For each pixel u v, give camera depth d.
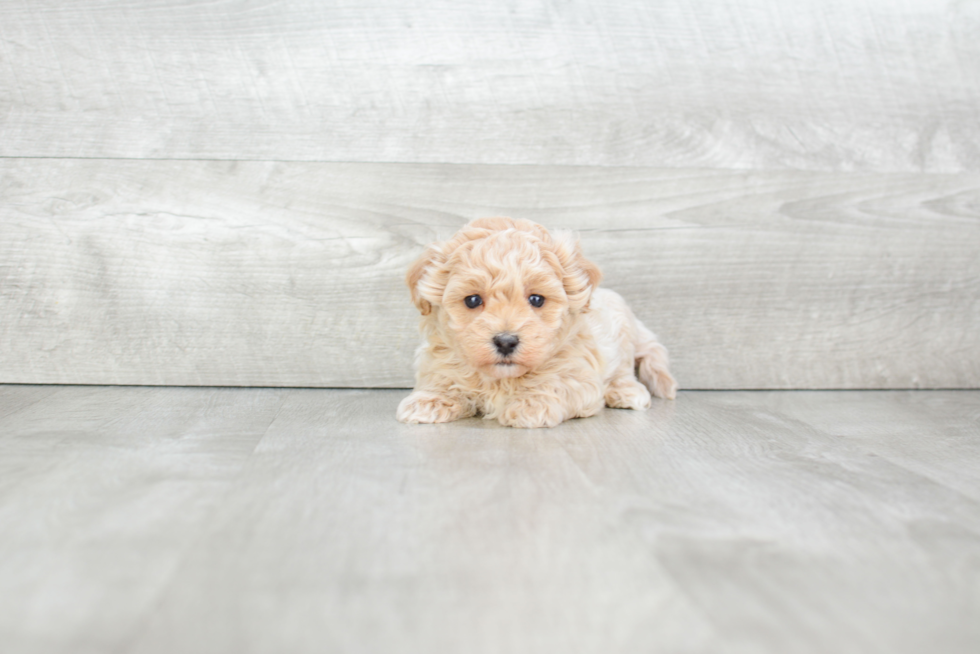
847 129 2.32
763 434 1.63
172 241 2.20
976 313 2.33
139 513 1.04
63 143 2.16
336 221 2.23
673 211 2.29
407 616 0.75
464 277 1.63
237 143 2.20
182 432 1.58
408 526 1.00
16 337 2.18
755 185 2.30
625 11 2.24
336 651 0.69
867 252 2.34
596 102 2.26
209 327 2.23
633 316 2.19
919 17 2.31
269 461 1.33
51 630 0.72
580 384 1.78
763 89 2.29
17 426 1.62
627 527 1.00
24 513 1.04
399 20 2.20
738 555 0.92
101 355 2.21
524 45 2.23
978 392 2.30
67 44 2.15
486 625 0.74
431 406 1.75
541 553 0.91
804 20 2.29
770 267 2.32
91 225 2.17
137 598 0.79
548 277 1.65
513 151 2.25
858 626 0.74
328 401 2.03
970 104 2.32
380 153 2.23
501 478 1.23
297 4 2.18
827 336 2.34
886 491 1.19
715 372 2.33
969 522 1.05
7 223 2.15
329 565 0.87
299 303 2.24
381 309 2.25
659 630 0.73
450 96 2.23
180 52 2.17
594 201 2.27
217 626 0.73
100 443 1.46
